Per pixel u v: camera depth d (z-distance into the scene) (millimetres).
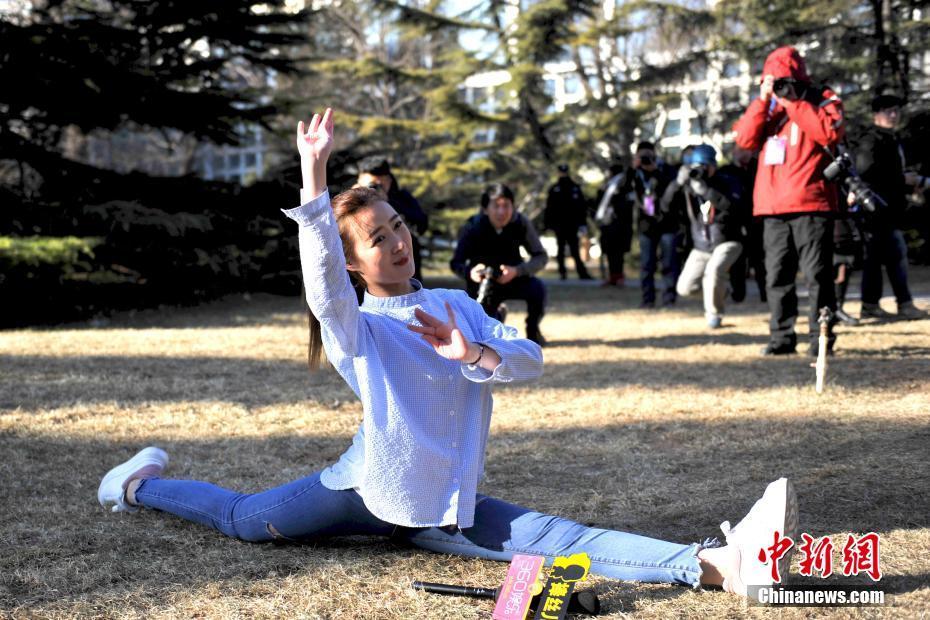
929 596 2711
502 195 7551
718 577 2766
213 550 3232
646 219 11375
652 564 2736
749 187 9789
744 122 6852
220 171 38750
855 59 18875
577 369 6949
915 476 3838
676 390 5977
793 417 5027
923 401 5305
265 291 14242
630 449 4531
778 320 7180
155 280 12805
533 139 23859
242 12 13422
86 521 3557
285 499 3107
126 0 12992
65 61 12023
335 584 2928
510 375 2641
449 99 23422
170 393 6109
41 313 11195
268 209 13484
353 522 3006
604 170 22188
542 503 3723
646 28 21578
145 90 12492
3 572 3062
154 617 2725
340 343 2627
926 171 16219
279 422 5285
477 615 2695
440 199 24703
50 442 4801
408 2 24422
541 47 20797
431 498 2766
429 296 2881
